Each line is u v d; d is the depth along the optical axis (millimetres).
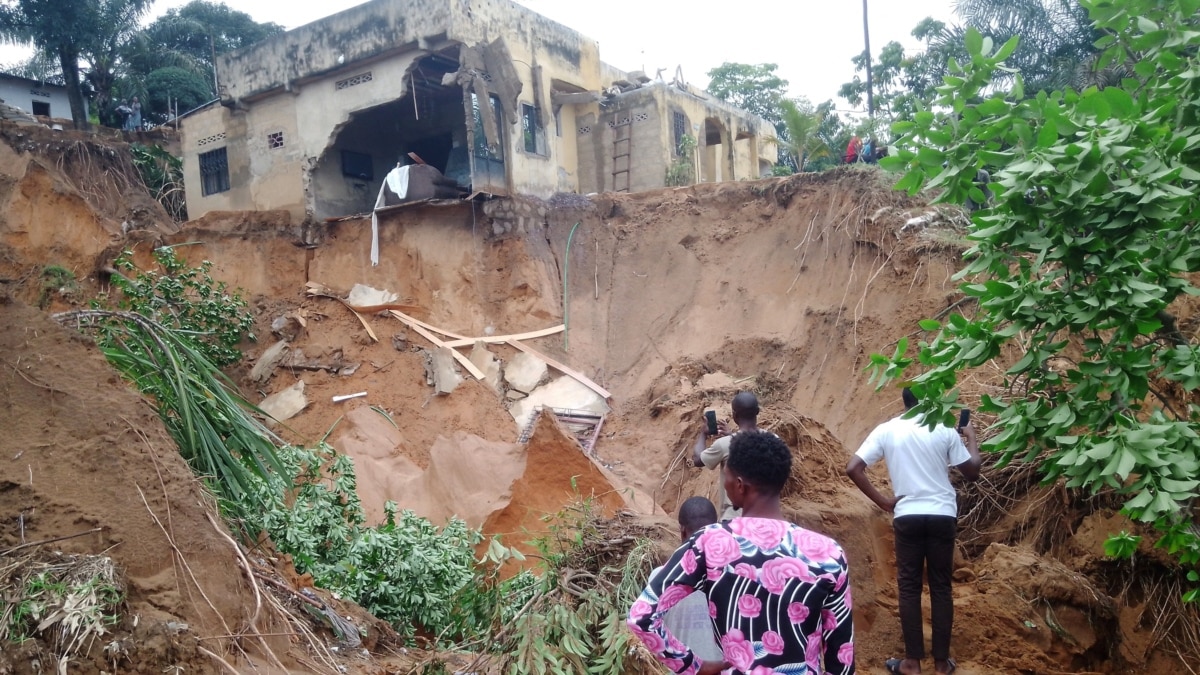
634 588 5004
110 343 6605
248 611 5039
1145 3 4695
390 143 19594
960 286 4914
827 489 8156
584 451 11195
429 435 13586
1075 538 7891
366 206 18953
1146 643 7070
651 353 14477
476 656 5336
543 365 14391
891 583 7543
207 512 5293
